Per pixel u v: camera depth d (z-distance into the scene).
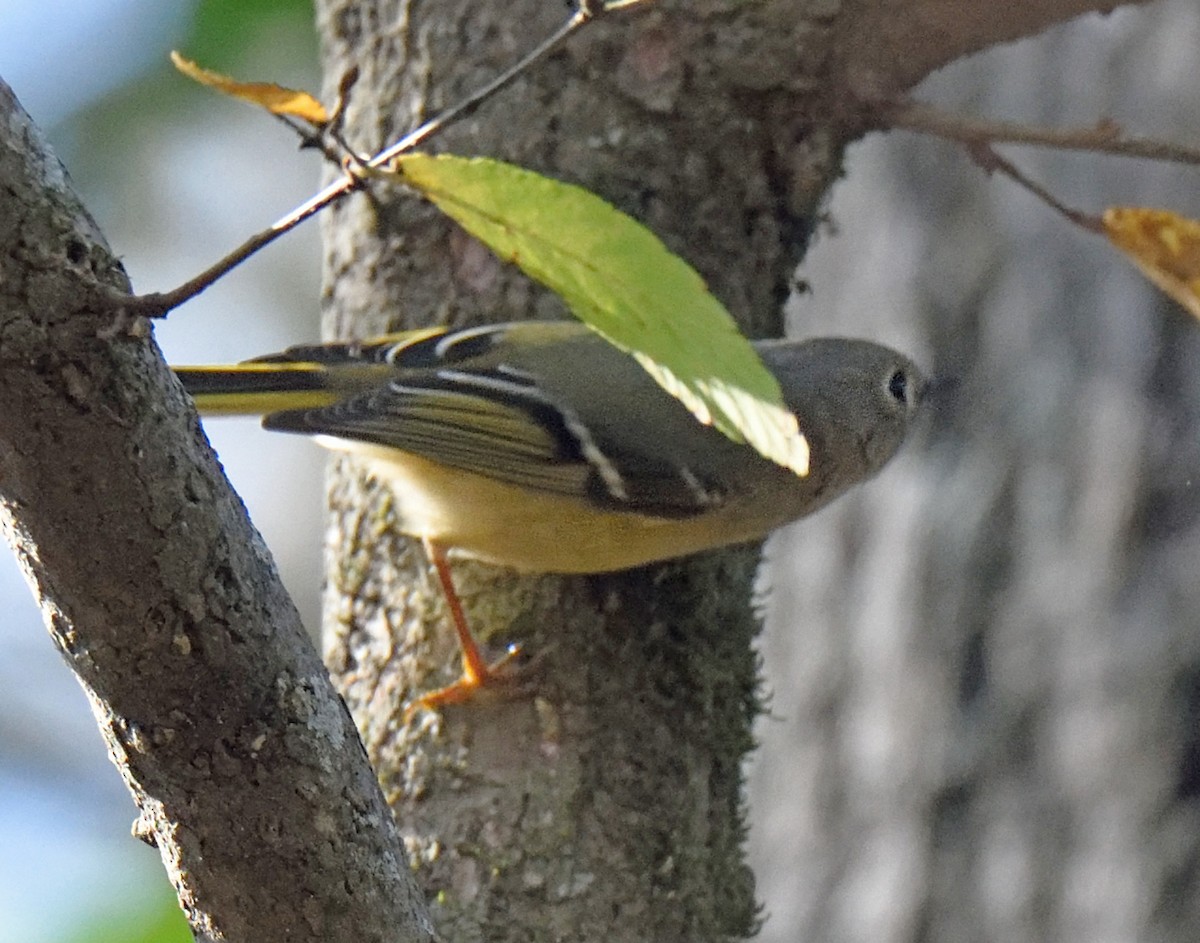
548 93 7.73
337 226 8.30
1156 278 6.92
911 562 11.73
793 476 8.76
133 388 4.70
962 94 12.03
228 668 5.02
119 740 5.16
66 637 5.01
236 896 5.31
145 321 4.62
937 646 11.54
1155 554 11.05
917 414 9.91
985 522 11.55
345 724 5.29
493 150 7.68
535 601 7.73
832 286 12.53
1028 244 11.70
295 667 5.16
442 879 6.95
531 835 7.02
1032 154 11.77
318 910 5.29
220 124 14.77
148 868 11.02
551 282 4.84
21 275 4.49
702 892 7.32
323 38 8.46
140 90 13.77
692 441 8.23
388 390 7.73
